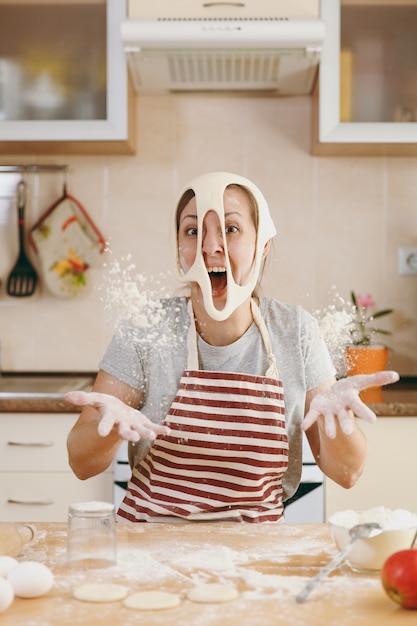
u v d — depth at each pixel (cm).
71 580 102
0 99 246
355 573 105
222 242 139
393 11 245
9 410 220
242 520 136
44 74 246
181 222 142
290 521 211
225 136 273
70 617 90
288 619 88
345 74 245
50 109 246
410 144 249
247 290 139
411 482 219
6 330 274
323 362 149
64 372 274
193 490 138
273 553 113
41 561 110
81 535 107
